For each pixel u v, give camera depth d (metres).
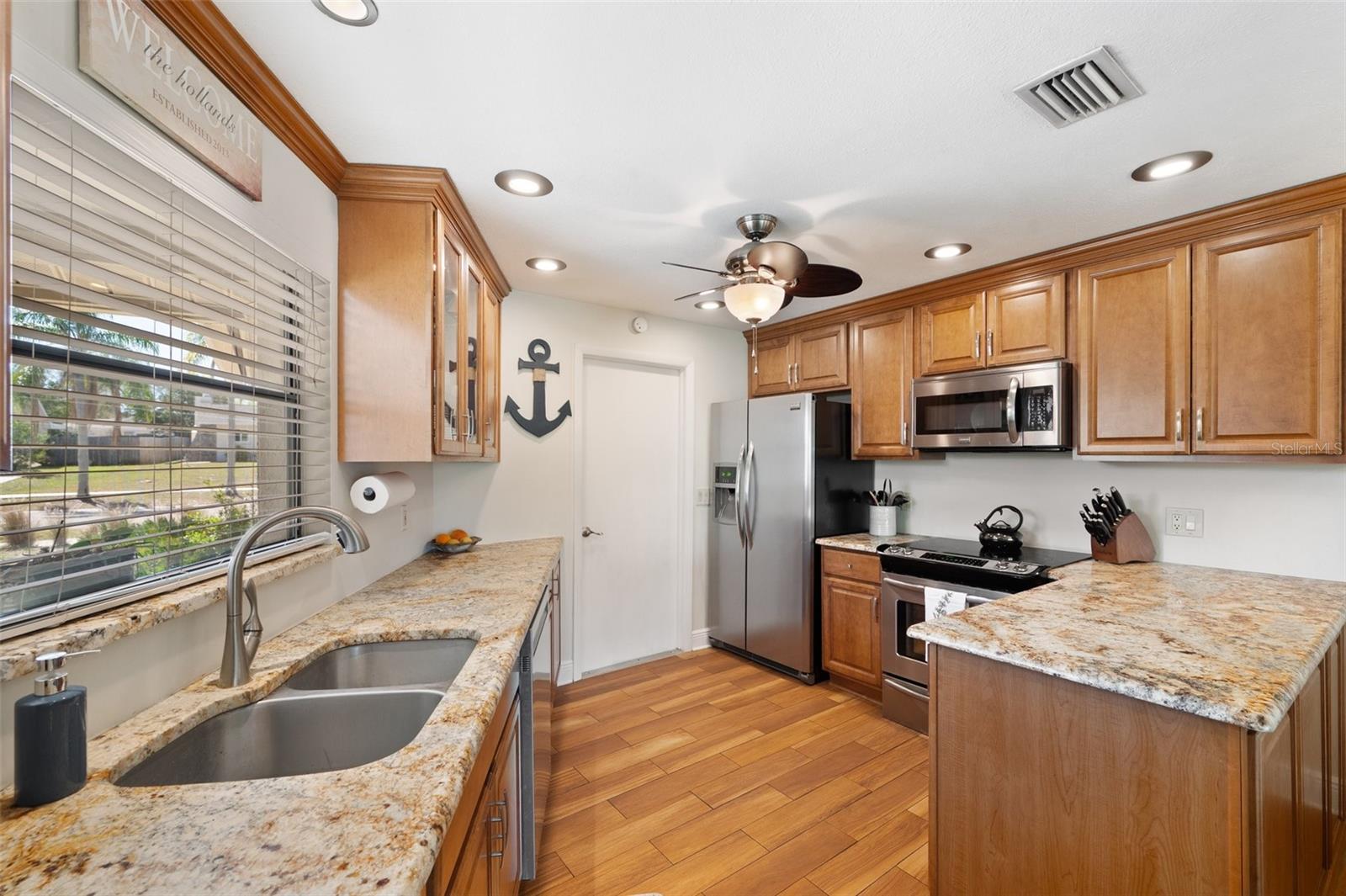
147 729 0.95
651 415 3.86
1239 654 1.35
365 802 0.75
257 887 0.60
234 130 1.27
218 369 1.25
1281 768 1.28
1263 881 1.12
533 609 1.75
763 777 2.41
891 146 1.69
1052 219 2.22
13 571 0.85
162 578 1.10
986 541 2.87
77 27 0.90
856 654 3.19
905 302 3.17
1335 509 2.14
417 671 1.50
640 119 1.56
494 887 1.18
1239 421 2.09
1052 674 1.31
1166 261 2.27
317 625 1.55
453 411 2.09
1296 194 1.94
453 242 2.06
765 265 2.04
